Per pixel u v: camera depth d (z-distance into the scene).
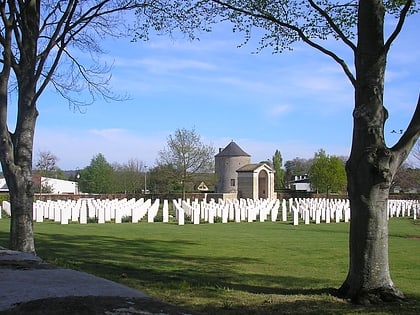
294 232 22.22
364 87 8.16
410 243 18.83
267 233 21.59
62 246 16.05
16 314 4.72
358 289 8.10
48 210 28.08
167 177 56.66
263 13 9.77
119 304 5.10
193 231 22.00
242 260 13.69
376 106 8.08
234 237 19.70
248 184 68.81
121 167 81.12
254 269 12.15
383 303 7.86
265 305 7.83
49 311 4.81
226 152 78.75
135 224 25.30
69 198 52.66
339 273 11.66
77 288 5.83
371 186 8.03
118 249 15.60
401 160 8.15
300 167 123.94
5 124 11.14
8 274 6.75
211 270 11.88
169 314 4.92
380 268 8.09
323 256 14.66
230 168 78.19
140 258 13.73
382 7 8.30
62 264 11.88
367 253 8.09
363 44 8.26
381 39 8.22
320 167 67.75
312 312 7.38
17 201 11.24
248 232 21.91
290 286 9.81
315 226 25.98
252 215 29.14
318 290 9.03
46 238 18.31
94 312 4.79
